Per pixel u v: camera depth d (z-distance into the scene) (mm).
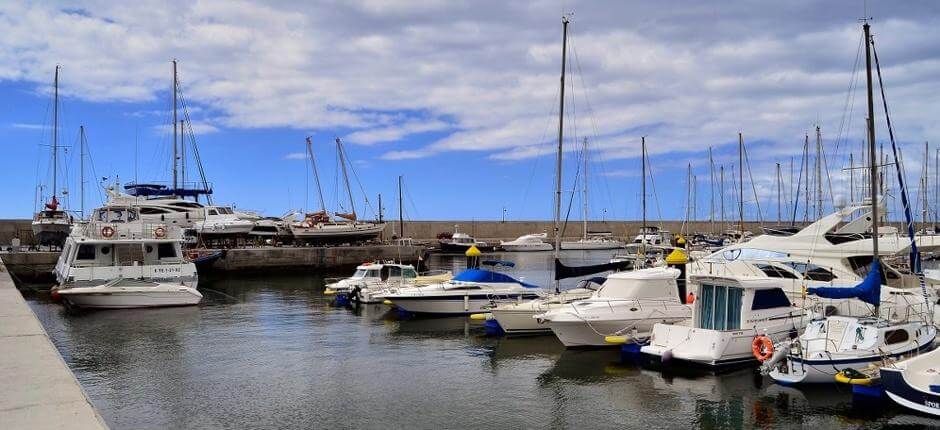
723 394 13633
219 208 49344
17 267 35938
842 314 17344
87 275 26812
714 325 16031
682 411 12688
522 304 20906
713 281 15953
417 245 58344
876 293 15133
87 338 19953
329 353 17953
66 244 30734
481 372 15812
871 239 20062
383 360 17109
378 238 60594
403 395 13844
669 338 15734
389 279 29375
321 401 13375
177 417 12289
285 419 12211
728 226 64875
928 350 14352
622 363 16578
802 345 13992
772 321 15578
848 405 12742
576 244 69062
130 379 15016
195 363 16656
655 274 18453
